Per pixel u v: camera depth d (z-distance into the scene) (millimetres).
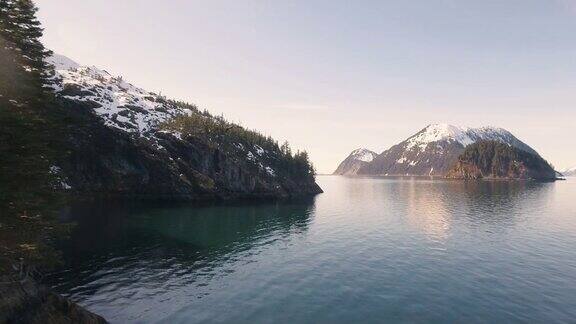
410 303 35781
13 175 27656
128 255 52656
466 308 34500
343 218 97625
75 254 51969
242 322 31281
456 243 64125
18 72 31281
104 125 123812
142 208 103812
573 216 98438
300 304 35438
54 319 26156
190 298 36844
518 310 34062
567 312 33594
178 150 139375
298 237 70062
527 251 57719
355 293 38562
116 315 32312
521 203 133500
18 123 27875
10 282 26359
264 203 138375
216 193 139000
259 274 45438
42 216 31328
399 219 95188
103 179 115125
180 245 60562
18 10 32844
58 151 34500
